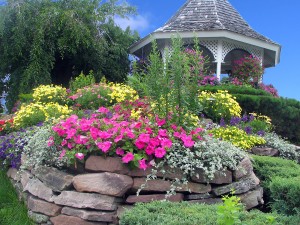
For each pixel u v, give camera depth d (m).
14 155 5.68
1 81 15.04
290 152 7.42
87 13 14.30
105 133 4.23
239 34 13.15
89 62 14.73
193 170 4.26
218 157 4.39
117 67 15.37
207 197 4.30
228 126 7.32
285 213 3.98
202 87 10.10
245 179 4.55
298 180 4.20
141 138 4.17
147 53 15.41
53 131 4.65
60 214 4.12
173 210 3.26
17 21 13.43
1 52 14.20
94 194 4.01
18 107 10.18
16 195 5.34
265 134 8.05
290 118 10.36
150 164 4.16
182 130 4.64
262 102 9.70
